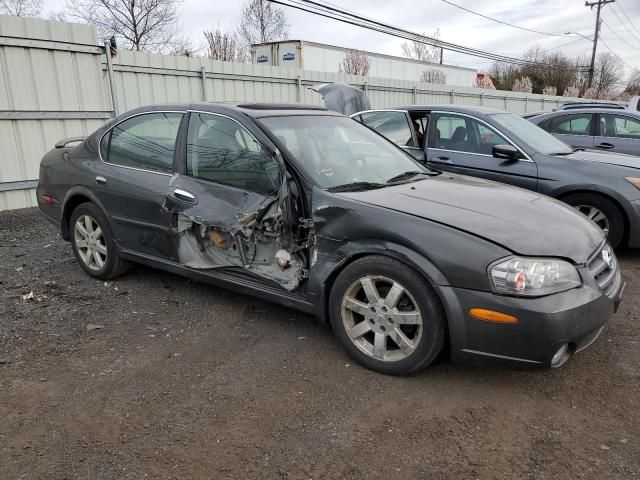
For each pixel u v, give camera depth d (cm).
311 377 327
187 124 418
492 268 287
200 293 464
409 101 1866
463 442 267
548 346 280
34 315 414
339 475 243
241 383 320
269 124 389
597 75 7306
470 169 622
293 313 421
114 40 898
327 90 1113
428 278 299
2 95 755
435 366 338
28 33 768
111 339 376
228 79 1156
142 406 296
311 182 356
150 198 421
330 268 340
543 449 261
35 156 808
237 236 381
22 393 307
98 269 487
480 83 4988
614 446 262
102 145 473
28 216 764
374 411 292
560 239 308
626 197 539
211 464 250
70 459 253
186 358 350
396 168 430
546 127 896
